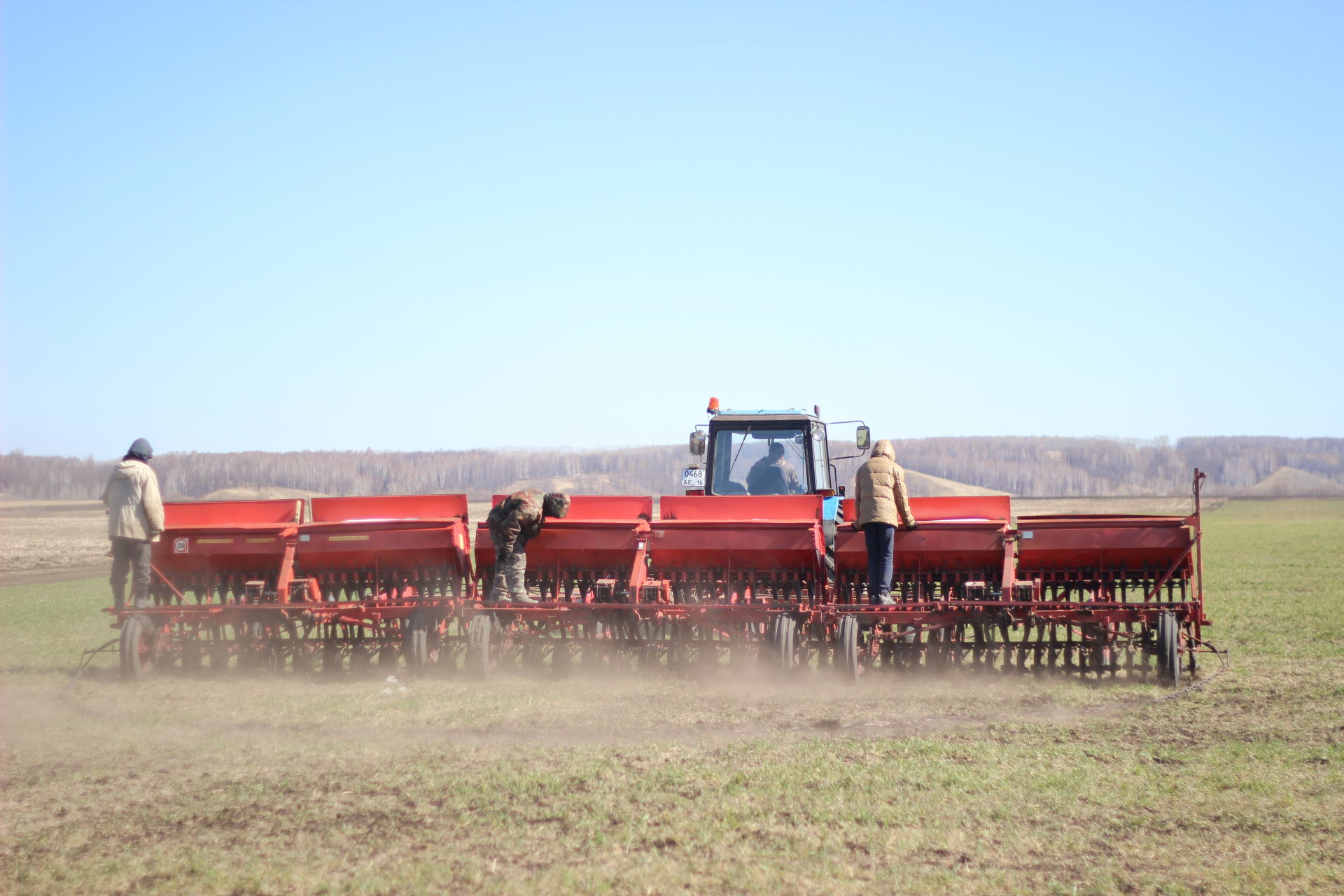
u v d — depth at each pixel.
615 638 11.52
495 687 10.73
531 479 138.50
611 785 7.20
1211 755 7.91
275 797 7.02
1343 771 7.47
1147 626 11.12
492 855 5.95
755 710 9.60
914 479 170.75
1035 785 7.13
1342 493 182.38
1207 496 171.75
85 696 10.55
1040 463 199.38
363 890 5.47
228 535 12.22
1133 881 5.55
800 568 11.83
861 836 6.21
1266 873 5.63
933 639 11.41
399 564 12.09
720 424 14.16
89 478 125.75
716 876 5.63
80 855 5.99
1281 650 12.82
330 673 11.75
